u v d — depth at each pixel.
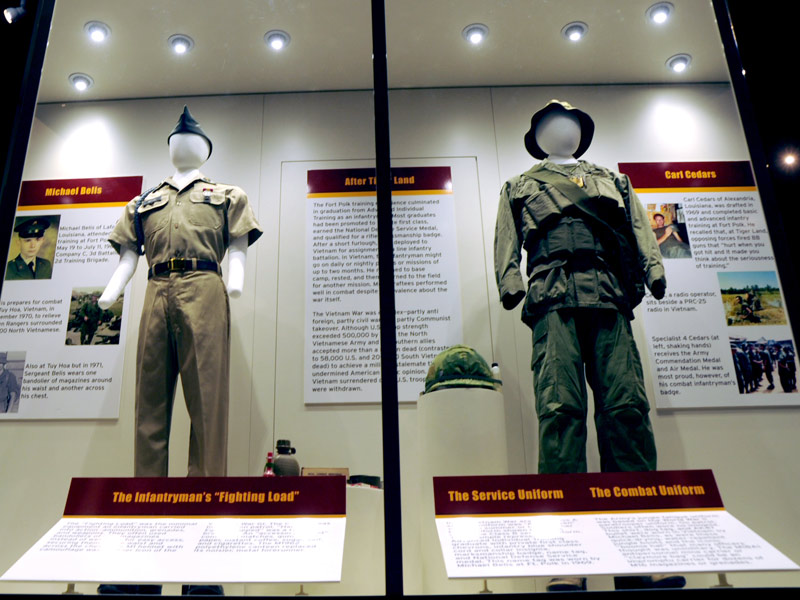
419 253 2.27
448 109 2.40
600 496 1.30
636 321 2.13
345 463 2.04
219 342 1.99
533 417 2.06
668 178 2.25
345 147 2.40
